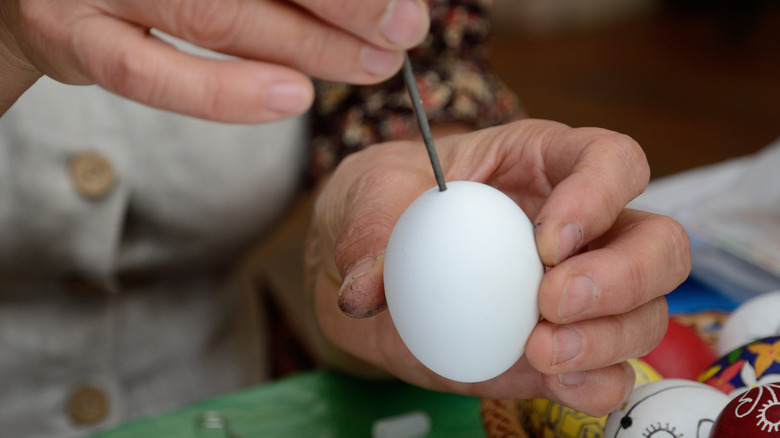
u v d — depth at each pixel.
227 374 0.75
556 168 0.38
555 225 0.34
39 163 0.59
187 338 0.73
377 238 0.36
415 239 0.34
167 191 0.65
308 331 0.82
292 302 1.09
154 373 0.71
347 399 0.49
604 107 2.21
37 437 0.65
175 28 0.31
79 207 0.60
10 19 0.34
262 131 0.70
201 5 0.31
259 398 0.49
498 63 2.76
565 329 0.34
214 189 0.67
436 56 0.70
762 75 2.40
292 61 0.32
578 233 0.34
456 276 0.34
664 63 2.61
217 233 0.70
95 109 0.61
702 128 2.01
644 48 2.82
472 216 0.34
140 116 0.62
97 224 0.61
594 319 0.34
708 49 2.73
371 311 0.35
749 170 0.70
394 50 0.33
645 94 2.30
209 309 0.75
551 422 0.41
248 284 0.84
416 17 0.32
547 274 0.34
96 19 0.32
